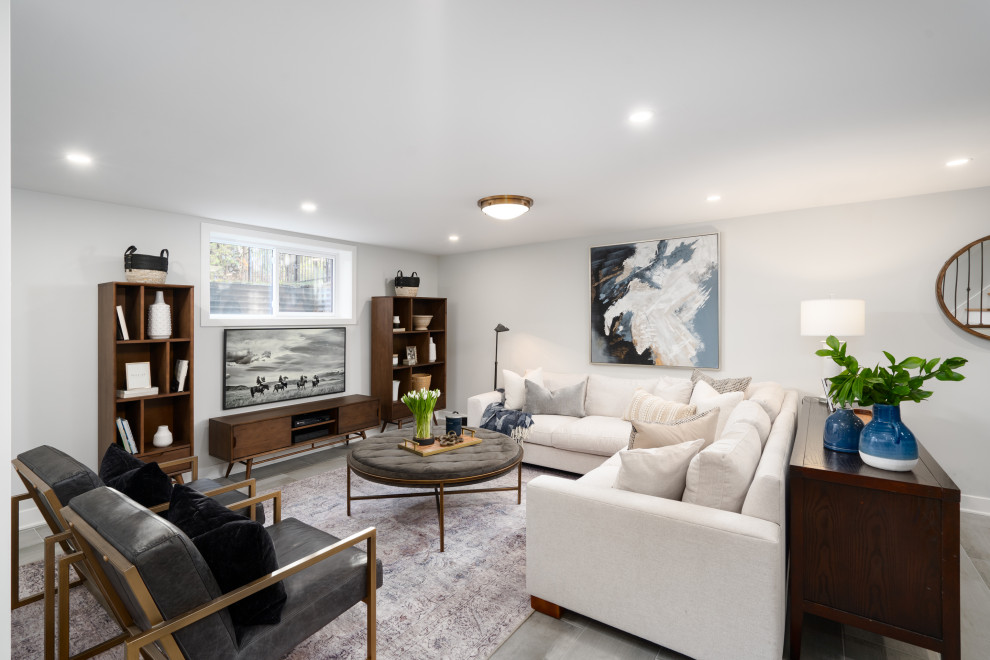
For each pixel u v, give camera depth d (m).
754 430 2.35
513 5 1.42
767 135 2.41
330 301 5.37
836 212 3.83
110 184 3.18
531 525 2.20
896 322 3.63
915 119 2.22
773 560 1.65
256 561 1.50
